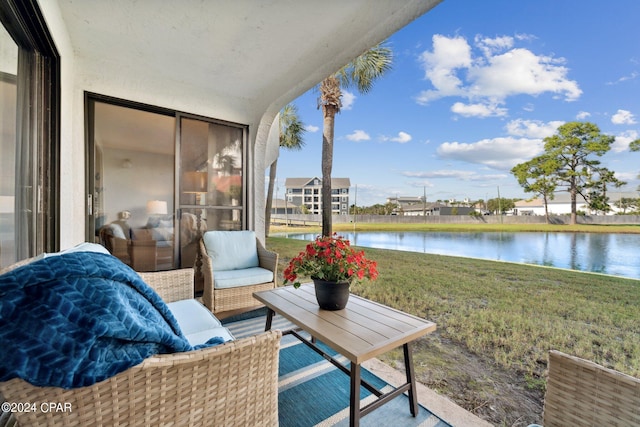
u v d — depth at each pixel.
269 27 2.17
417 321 1.53
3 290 0.59
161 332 0.79
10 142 1.32
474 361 1.97
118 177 3.05
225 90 3.35
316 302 1.84
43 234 1.85
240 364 0.90
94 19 2.07
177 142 3.23
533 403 1.56
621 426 0.78
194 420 0.82
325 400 1.57
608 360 1.81
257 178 3.78
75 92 2.62
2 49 1.23
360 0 1.88
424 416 1.46
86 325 0.64
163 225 3.23
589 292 2.62
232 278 2.67
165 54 2.56
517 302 2.69
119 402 0.70
